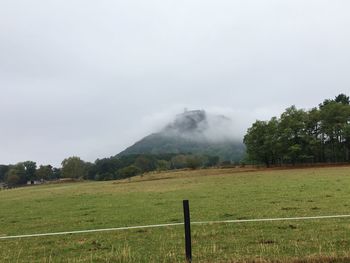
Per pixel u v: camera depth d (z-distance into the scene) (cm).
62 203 4400
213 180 7412
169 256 1383
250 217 2447
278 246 1479
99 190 6706
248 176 8106
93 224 2595
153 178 10912
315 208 2673
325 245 1463
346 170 8675
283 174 8119
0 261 1548
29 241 1984
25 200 5391
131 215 2911
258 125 13812
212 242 1667
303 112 14088
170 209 3130
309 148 13775
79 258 1518
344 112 13988
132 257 1436
